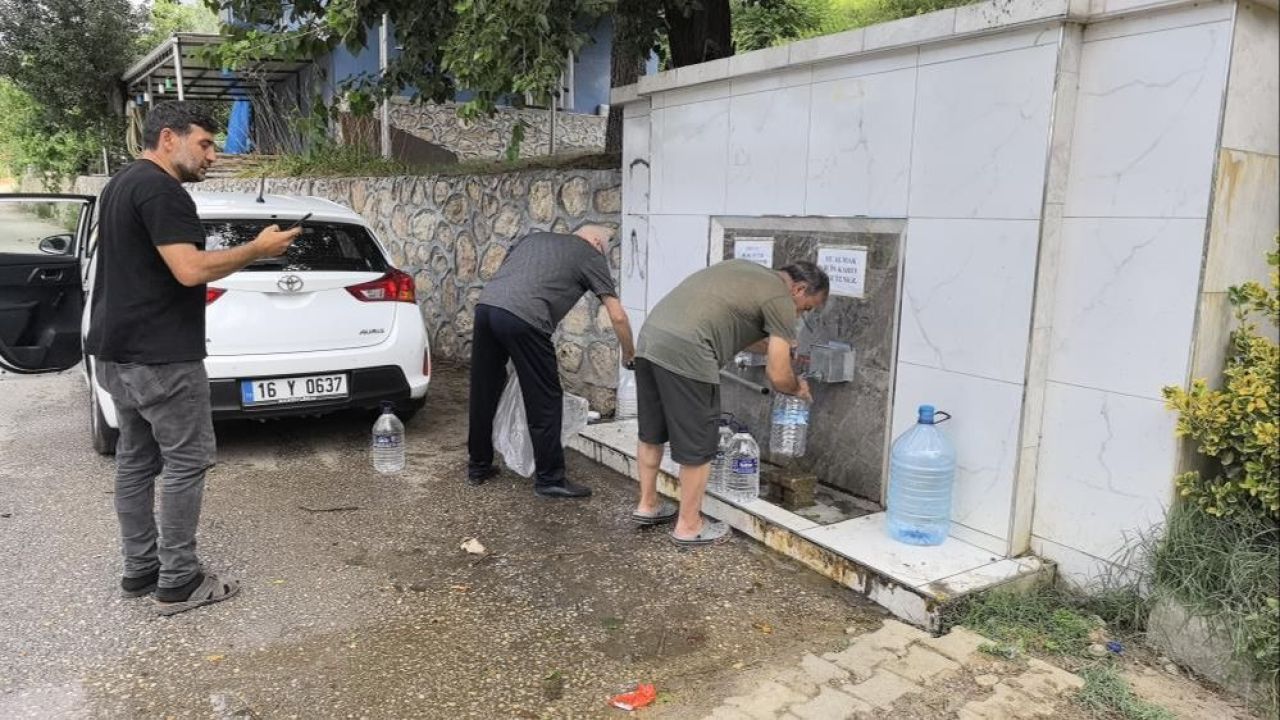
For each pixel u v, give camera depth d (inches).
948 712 99.8
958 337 131.6
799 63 150.6
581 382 235.5
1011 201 121.8
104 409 179.2
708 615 125.7
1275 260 106.2
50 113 753.6
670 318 142.3
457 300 301.1
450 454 201.6
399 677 109.1
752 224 169.8
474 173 292.0
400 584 135.3
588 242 171.2
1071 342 121.3
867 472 153.0
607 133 291.3
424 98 227.5
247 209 188.5
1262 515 106.6
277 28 195.8
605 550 148.4
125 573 128.0
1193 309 107.7
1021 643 114.3
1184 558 109.3
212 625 121.6
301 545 149.6
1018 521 127.9
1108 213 115.3
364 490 176.7
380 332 197.2
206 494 173.0
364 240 202.2
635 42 251.0
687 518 148.8
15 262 226.7
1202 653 106.7
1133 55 110.7
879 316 146.0
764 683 106.3
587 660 113.7
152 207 110.2
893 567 126.9
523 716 101.1
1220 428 105.6
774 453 169.5
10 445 203.8
